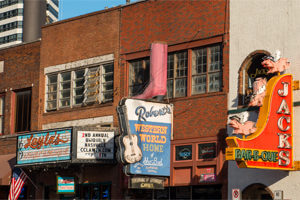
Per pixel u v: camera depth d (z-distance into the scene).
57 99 35.59
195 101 28.80
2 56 39.47
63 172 33.16
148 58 31.33
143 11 31.70
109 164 31.27
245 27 27.25
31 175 35.62
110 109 32.56
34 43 37.53
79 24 34.97
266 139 23.70
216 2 28.55
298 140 24.42
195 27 29.28
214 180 27.45
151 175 27.55
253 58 26.95
